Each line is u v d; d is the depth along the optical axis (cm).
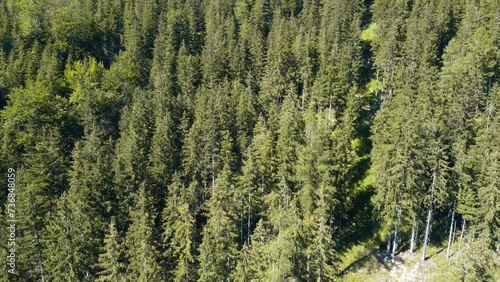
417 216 5756
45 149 6078
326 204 5200
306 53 8606
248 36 9812
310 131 6153
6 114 7094
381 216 5916
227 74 9050
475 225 5431
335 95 7556
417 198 5556
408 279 5622
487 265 3719
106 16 10962
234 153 6550
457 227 6116
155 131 6750
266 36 10606
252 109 7238
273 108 7275
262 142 6153
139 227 4975
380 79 9394
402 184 5491
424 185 5622
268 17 11406
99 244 5222
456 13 9231
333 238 6297
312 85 8431
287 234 4200
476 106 6625
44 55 8944
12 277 5038
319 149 5612
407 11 10225
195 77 9012
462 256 3831
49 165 5962
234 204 5494
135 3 11512
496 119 5950
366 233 6309
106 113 7762
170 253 5222
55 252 4947
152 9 10894
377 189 6112
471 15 8350
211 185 6506
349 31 9444
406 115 5806
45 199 5609
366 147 7681
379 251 6038
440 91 6675
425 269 5666
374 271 5800
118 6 11250
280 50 8581
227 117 6912
